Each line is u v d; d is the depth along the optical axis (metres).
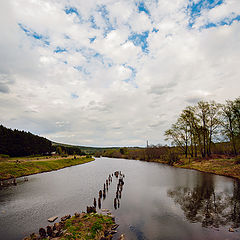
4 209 18.19
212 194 21.59
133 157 114.38
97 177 39.88
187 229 12.70
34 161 59.47
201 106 50.25
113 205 18.81
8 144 82.69
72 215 16.27
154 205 18.41
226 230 12.40
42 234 11.91
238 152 50.12
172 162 64.00
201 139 53.81
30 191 25.91
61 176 41.06
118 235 11.96
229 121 43.44
